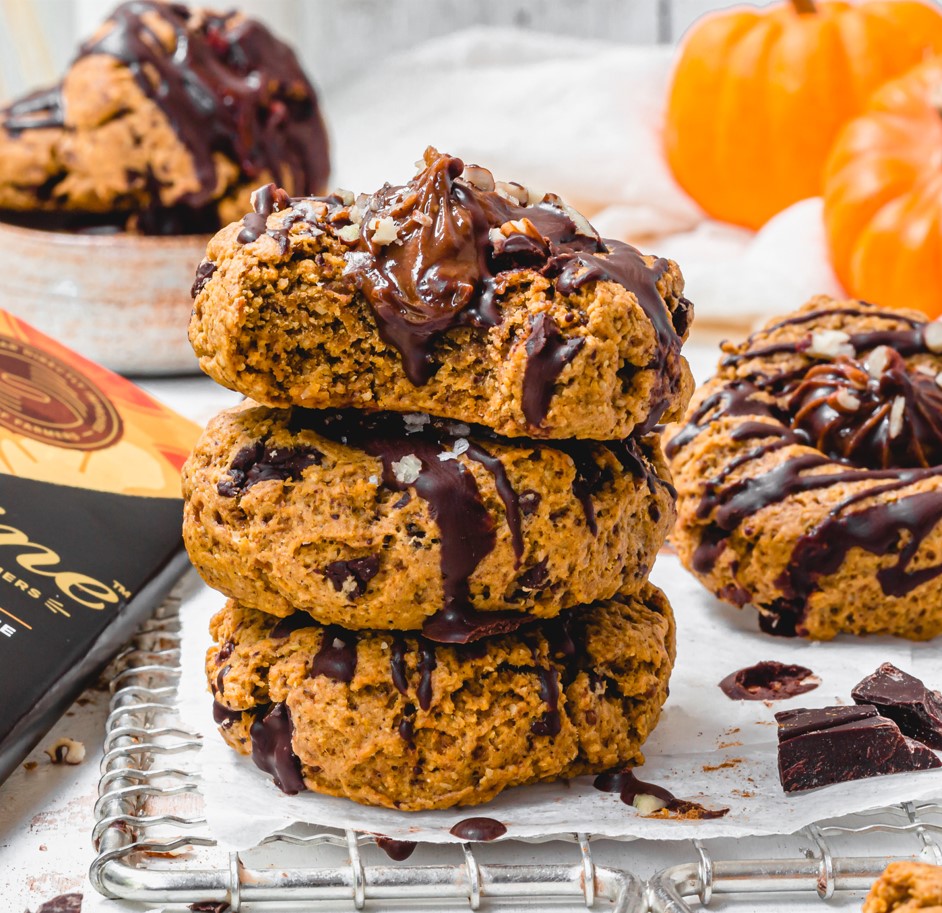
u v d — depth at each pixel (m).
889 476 0.42
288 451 0.36
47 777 0.38
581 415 0.35
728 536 0.42
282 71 0.57
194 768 0.38
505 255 0.35
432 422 0.36
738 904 0.35
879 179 0.58
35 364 0.45
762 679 0.40
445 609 0.36
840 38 0.65
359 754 0.36
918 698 0.38
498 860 0.35
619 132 0.70
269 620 0.38
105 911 0.34
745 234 0.69
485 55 0.79
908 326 0.44
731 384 0.44
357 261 0.35
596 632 0.37
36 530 0.41
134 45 0.54
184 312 0.54
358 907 0.34
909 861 0.34
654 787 0.37
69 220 0.55
